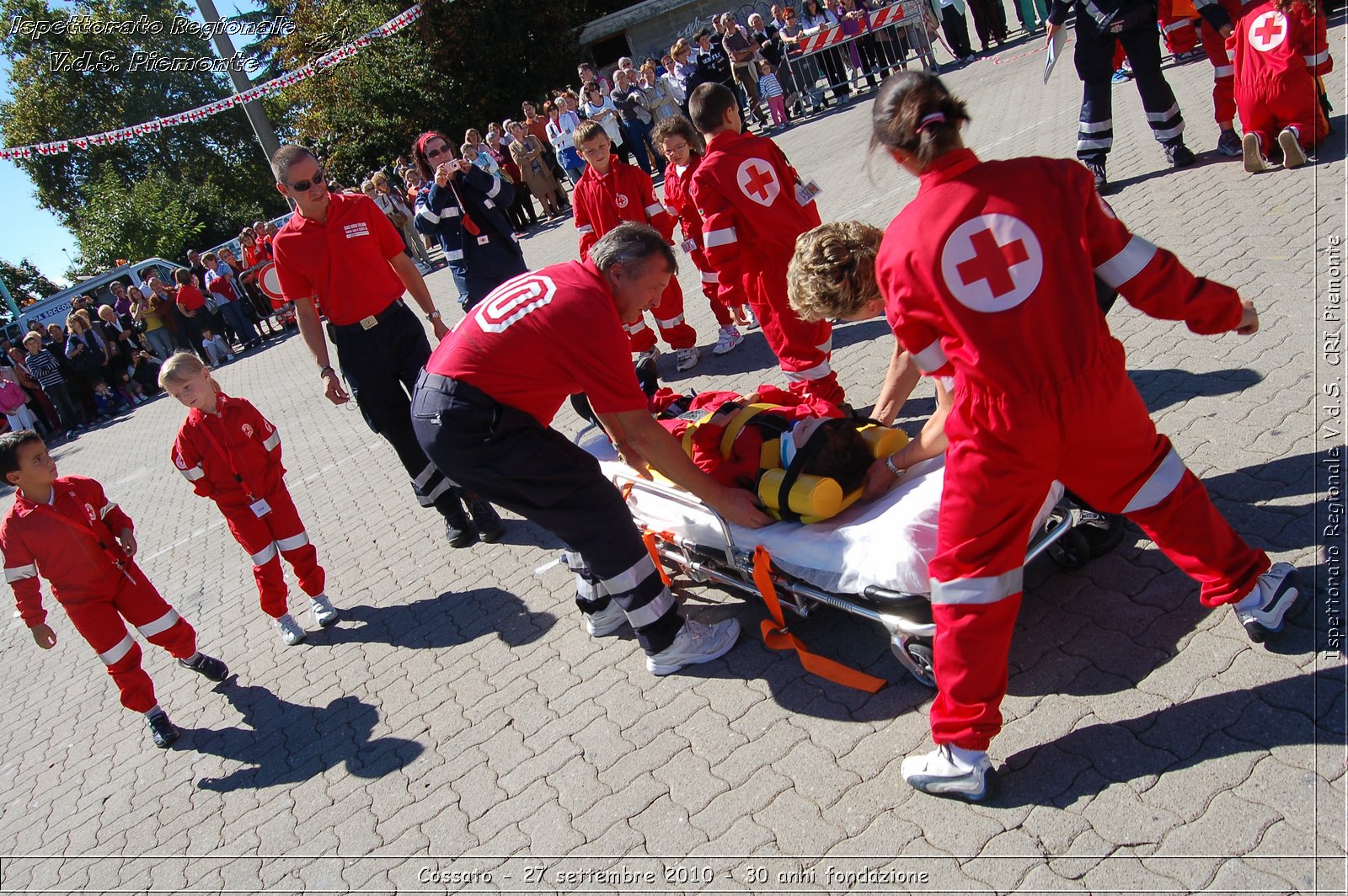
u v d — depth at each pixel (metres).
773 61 17.78
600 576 3.77
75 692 6.00
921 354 2.62
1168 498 2.80
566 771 3.61
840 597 3.39
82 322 16.42
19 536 4.56
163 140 36.81
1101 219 2.54
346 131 25.16
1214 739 2.72
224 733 4.76
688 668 3.94
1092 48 7.04
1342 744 2.56
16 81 35.88
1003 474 2.52
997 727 2.76
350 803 3.88
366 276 5.33
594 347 3.34
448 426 3.47
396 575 5.84
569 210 17.88
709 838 3.06
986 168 2.48
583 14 28.67
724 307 7.33
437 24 24.84
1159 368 4.82
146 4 32.69
